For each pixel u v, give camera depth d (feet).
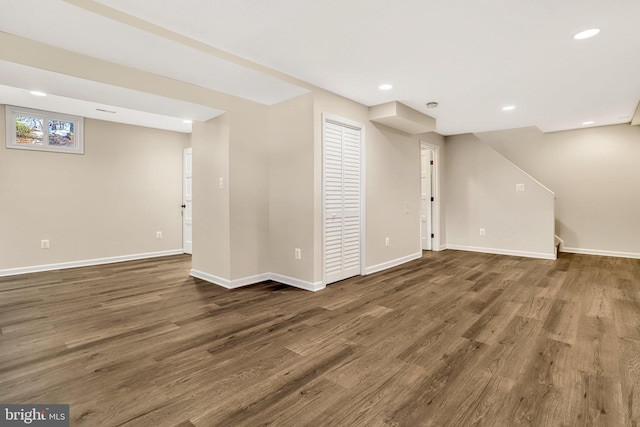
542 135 19.11
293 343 7.39
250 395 5.45
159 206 18.58
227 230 11.91
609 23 7.29
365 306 9.86
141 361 6.57
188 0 6.39
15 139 13.91
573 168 18.31
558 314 9.07
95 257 16.21
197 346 7.25
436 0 6.41
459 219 20.29
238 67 9.12
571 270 14.38
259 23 7.25
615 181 17.28
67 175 15.26
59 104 13.37
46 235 14.74
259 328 8.24
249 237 12.43
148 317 9.00
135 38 7.46
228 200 11.82
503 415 4.91
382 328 8.21
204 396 5.42
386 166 15.08
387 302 10.23
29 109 14.16
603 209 17.61
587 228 18.08
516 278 13.10
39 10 6.28
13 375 6.04
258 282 12.69
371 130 14.05
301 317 8.99
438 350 7.02
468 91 11.93
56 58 7.86
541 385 5.67
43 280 13.00
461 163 20.10
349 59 9.16
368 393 5.50
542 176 19.17
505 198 18.53
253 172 12.52
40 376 6.00
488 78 10.62
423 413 4.98
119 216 17.01
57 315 9.15
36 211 14.43
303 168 11.72
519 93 12.12
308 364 6.47
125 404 5.19
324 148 11.85
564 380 5.82
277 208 12.71
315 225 11.55
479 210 19.48
